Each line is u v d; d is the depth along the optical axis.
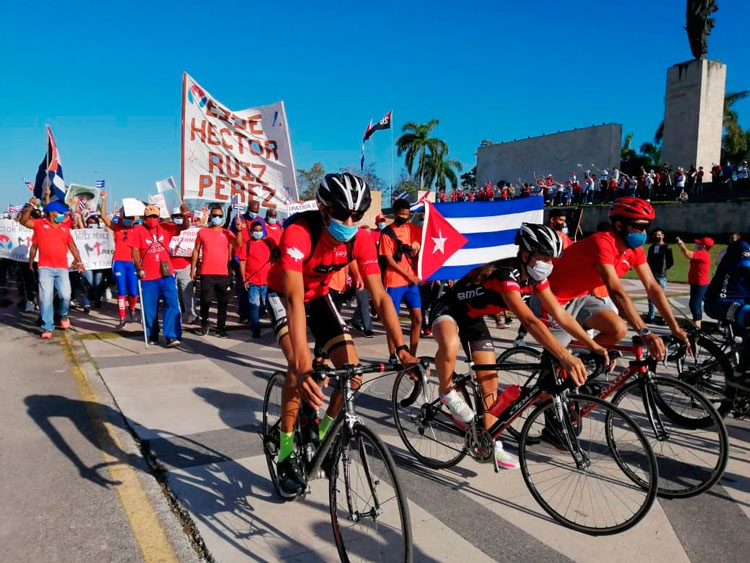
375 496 2.41
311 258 2.81
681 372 4.39
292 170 8.59
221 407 4.63
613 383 3.58
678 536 2.82
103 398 4.81
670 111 32.22
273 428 3.23
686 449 3.79
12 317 8.97
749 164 29.16
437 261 6.57
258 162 8.58
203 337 7.52
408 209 6.43
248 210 8.42
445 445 3.62
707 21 30.91
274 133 8.53
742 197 25.95
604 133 36.94
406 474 3.54
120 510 2.97
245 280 7.46
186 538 2.73
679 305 10.91
